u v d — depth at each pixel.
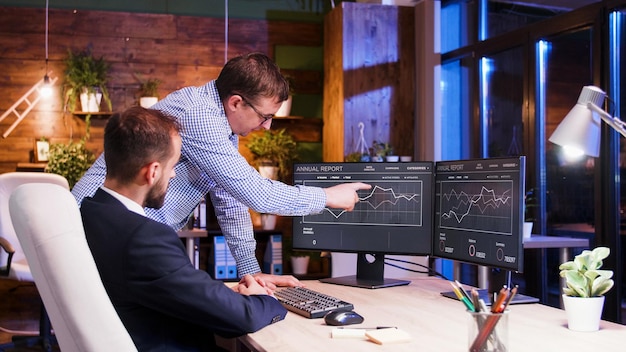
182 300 1.66
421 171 2.70
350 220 2.80
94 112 5.66
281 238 5.91
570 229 4.94
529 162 5.14
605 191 4.41
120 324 1.45
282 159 5.98
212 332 1.86
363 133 5.91
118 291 1.66
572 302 1.87
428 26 5.93
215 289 1.73
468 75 5.92
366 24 5.93
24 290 5.71
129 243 1.63
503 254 2.29
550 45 5.05
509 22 5.50
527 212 5.18
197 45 6.07
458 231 2.52
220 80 2.31
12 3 5.73
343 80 5.87
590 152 2.38
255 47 6.23
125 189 1.71
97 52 5.86
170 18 6.01
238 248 2.62
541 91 5.10
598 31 4.48
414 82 6.06
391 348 1.67
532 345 1.71
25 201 1.44
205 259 5.90
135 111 1.70
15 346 4.55
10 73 5.69
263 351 1.68
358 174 2.79
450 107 6.09
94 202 1.70
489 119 5.67
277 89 2.29
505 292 1.50
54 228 1.42
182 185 2.37
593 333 1.84
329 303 2.14
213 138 2.24
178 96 2.30
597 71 4.50
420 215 2.70
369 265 2.79
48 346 4.58
